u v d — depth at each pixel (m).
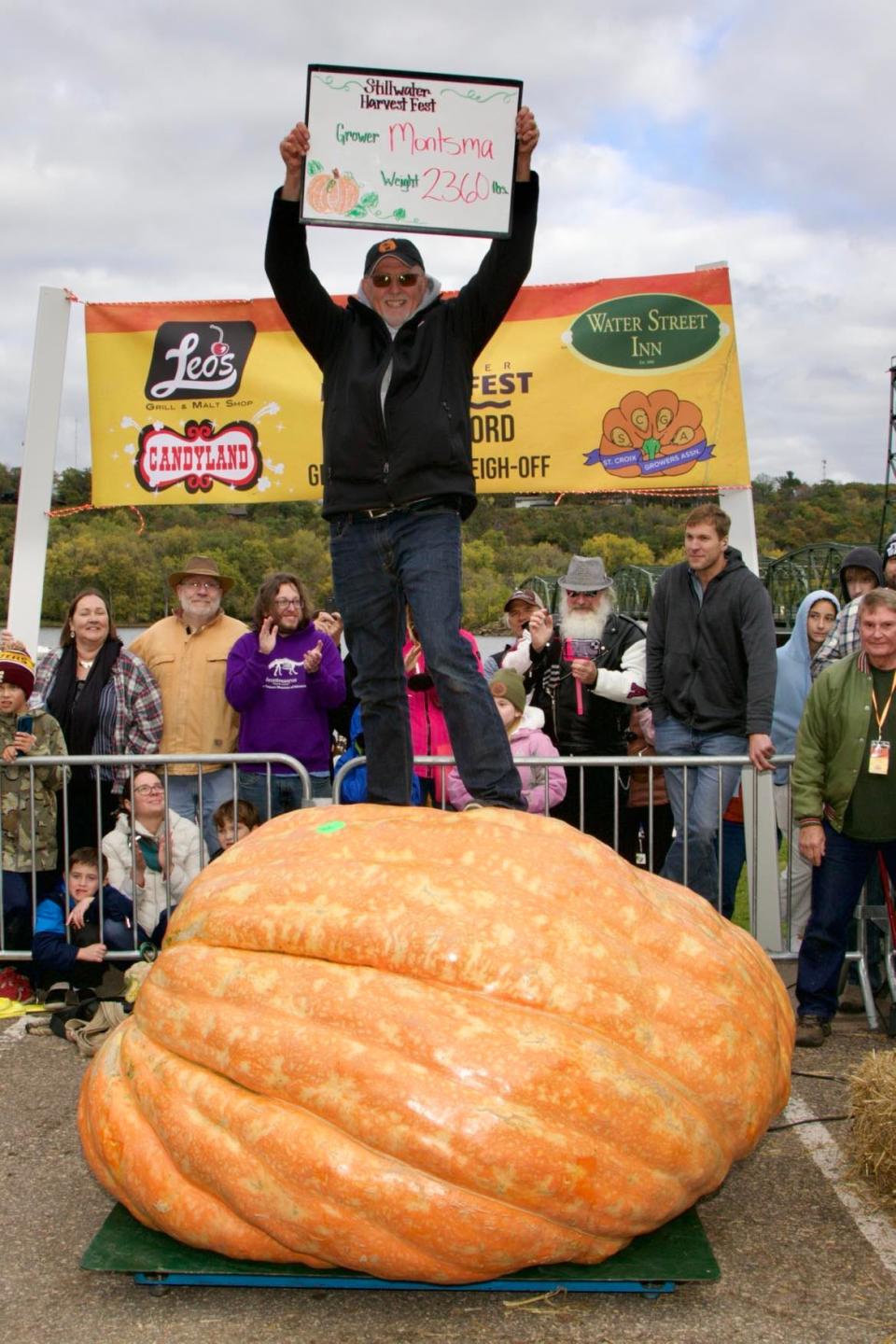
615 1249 3.09
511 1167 2.82
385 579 3.90
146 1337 3.01
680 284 6.71
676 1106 3.02
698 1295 3.20
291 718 6.18
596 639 6.31
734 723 5.77
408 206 3.78
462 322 3.85
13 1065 4.99
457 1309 3.14
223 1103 3.04
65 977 5.80
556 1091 2.88
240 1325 3.06
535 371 6.79
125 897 5.76
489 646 8.77
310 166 3.75
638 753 6.74
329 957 3.13
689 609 5.79
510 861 3.28
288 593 6.16
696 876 5.60
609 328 6.75
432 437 3.71
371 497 3.77
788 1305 3.15
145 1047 3.30
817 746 5.18
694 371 6.73
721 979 3.27
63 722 6.17
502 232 3.78
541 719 6.12
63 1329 3.05
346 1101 2.90
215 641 6.53
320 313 3.92
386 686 4.01
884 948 5.73
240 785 6.23
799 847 5.27
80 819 6.16
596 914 3.23
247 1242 3.07
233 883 3.38
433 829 3.41
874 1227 3.58
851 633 6.16
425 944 3.05
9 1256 3.42
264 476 6.96
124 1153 3.19
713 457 6.74
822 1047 5.16
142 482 7.01
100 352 6.97
